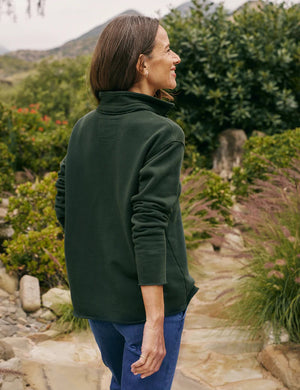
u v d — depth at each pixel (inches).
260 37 286.0
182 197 187.3
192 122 288.5
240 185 234.2
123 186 47.4
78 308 53.3
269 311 117.7
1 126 247.6
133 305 48.8
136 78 50.7
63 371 97.0
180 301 50.1
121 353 57.1
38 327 123.3
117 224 48.7
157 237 44.7
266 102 284.8
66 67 780.0
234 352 110.9
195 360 107.6
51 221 163.0
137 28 50.1
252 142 256.4
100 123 51.1
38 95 756.0
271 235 135.5
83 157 52.4
